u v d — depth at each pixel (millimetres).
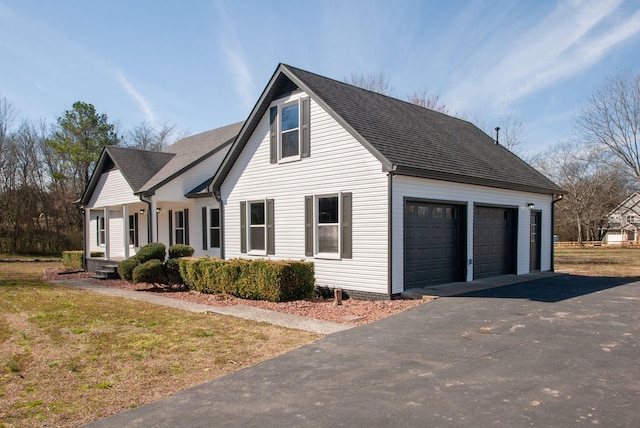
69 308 9797
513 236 14234
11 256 29453
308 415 3953
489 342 6223
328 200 11570
